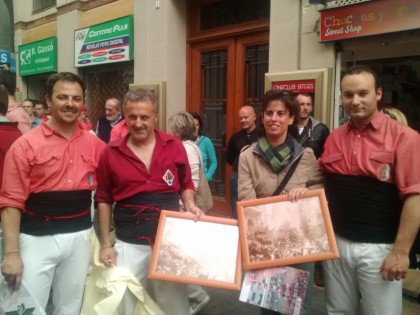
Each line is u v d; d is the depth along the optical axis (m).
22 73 9.56
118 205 2.44
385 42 3.82
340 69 4.21
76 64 7.73
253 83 5.43
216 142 5.97
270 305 2.18
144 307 2.33
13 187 2.19
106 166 2.41
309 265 2.44
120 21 6.69
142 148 2.41
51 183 2.27
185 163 2.54
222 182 5.91
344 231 2.20
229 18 5.69
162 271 2.19
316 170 2.40
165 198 2.41
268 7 5.17
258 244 2.22
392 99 4.09
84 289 2.48
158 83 6.04
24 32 9.73
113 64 7.14
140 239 2.37
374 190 2.10
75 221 2.36
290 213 2.23
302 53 4.39
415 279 3.49
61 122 2.31
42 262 2.28
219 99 5.90
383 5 3.66
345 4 3.88
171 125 3.54
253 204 2.27
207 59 6.05
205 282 2.17
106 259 2.37
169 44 6.07
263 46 5.28
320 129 3.89
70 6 7.89
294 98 2.41
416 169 1.99
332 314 2.37
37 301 2.22
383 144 2.07
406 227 1.99
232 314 3.41
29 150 2.22
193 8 6.14
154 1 6.18
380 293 2.13
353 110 2.09
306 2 4.30
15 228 2.20
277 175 2.39
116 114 5.65
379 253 2.10
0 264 2.36
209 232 2.29
